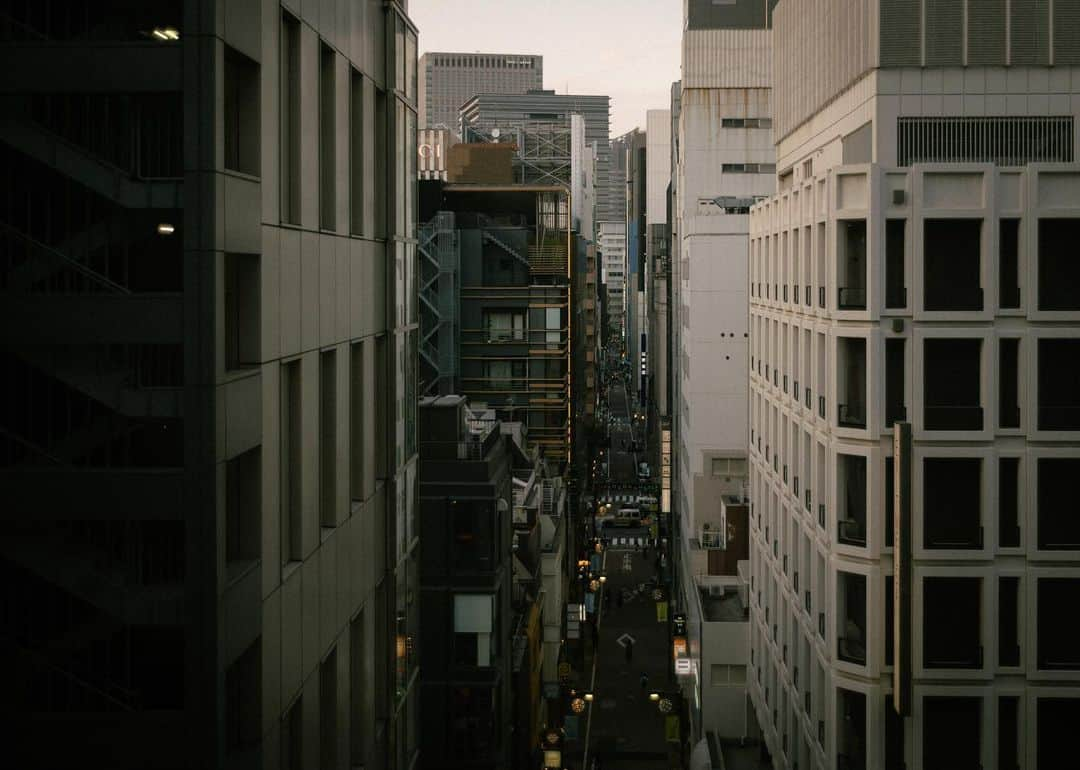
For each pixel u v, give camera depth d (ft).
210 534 52.31
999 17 120.26
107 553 55.67
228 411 53.78
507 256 355.15
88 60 51.75
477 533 163.43
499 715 167.43
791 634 145.79
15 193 55.88
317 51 69.46
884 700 113.91
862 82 126.31
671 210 456.86
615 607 392.27
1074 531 111.24
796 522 143.23
